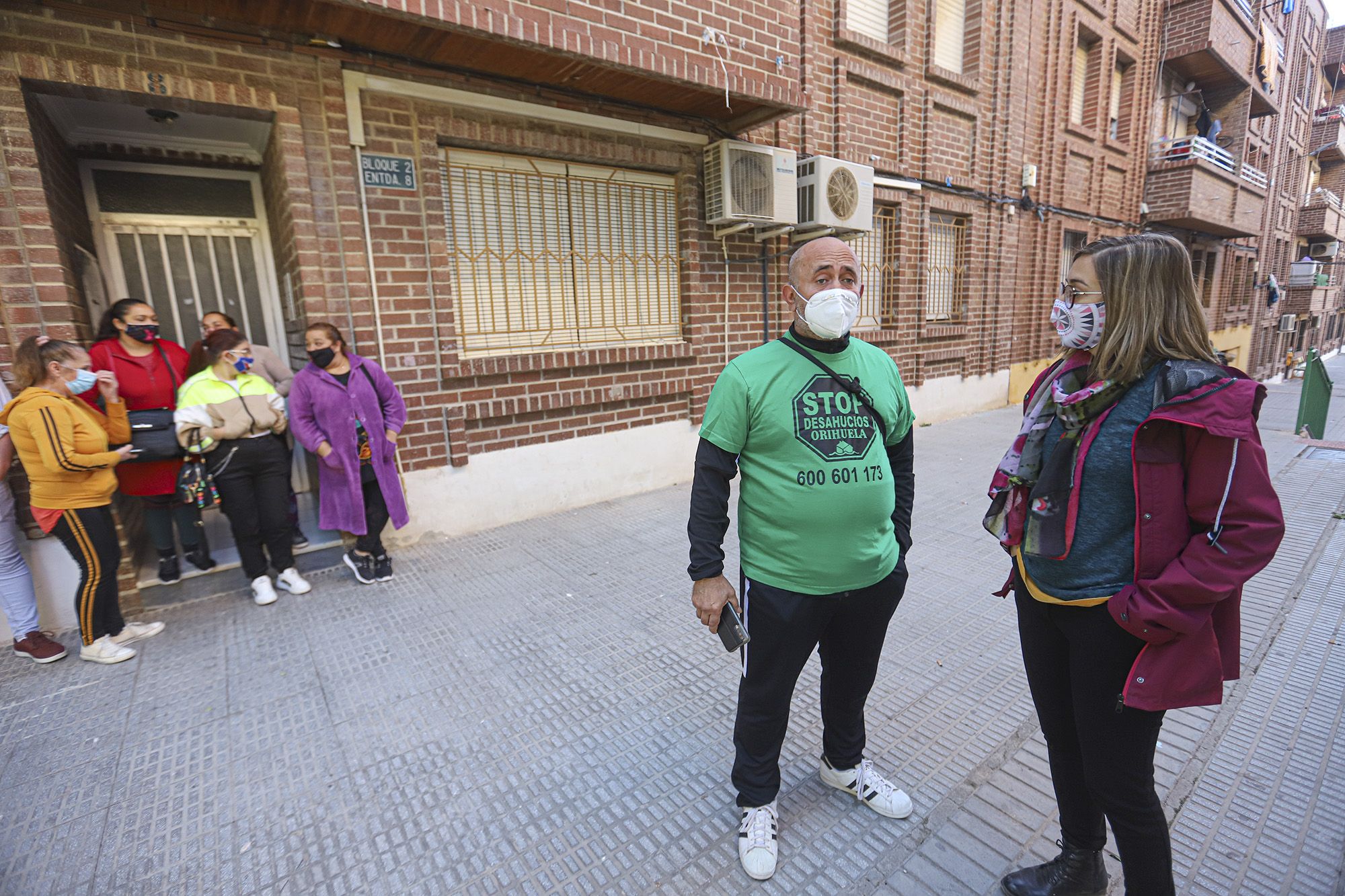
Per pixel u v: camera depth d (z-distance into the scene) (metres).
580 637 3.37
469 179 4.69
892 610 2.01
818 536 1.81
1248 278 17.41
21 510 3.29
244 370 3.70
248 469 3.66
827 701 2.14
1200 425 1.26
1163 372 1.36
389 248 4.28
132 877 1.95
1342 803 2.12
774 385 1.80
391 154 4.21
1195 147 11.82
